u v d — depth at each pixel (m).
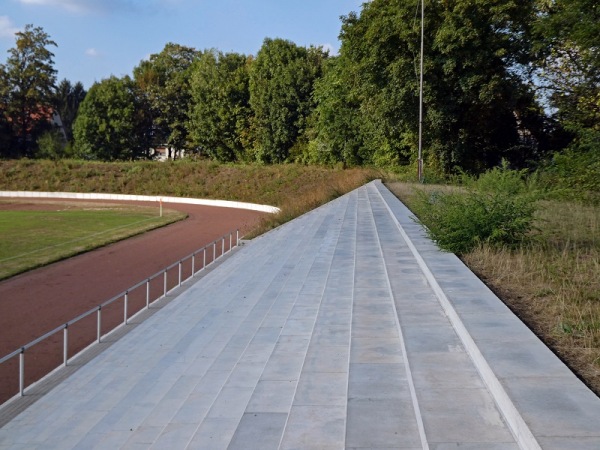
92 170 74.06
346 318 9.52
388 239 16.11
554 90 36.03
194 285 18.45
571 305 7.47
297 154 67.75
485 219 11.73
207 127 77.00
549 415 4.23
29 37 93.62
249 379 7.71
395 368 6.78
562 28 25.36
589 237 12.45
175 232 40.22
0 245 32.34
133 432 6.86
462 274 9.57
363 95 42.06
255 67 70.94
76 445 6.84
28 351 14.38
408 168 46.78
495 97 36.91
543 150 41.81
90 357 11.97
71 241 34.34
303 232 23.53
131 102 86.38
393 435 5.05
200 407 7.18
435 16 36.84
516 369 5.20
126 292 14.61
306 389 6.55
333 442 5.25
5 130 93.25
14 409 9.35
